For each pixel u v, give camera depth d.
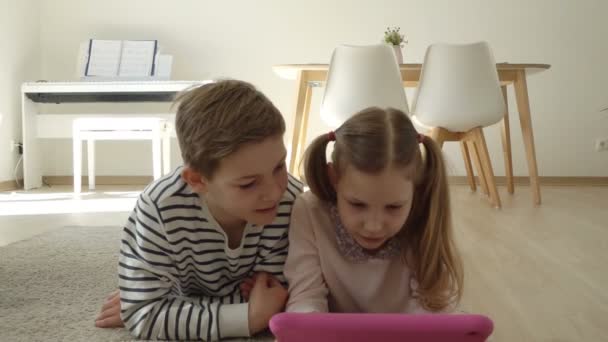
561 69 3.64
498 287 1.16
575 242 1.64
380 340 0.52
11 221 2.11
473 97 2.28
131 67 3.62
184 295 0.98
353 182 0.73
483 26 3.67
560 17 3.62
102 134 3.24
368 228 0.74
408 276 0.87
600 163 3.68
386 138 0.72
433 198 0.83
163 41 3.84
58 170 3.92
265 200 0.74
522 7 3.63
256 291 0.85
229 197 0.74
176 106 0.81
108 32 3.87
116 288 1.12
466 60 2.27
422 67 2.34
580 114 3.66
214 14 3.81
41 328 0.88
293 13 3.77
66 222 2.07
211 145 0.71
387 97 2.27
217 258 0.88
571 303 1.04
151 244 0.83
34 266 1.30
